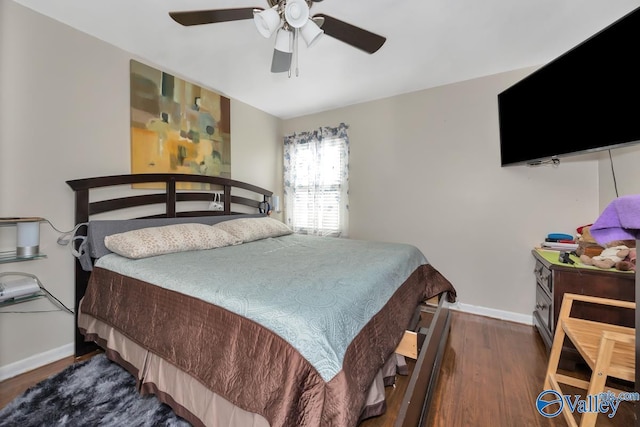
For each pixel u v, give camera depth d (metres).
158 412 1.36
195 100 2.78
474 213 2.76
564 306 1.51
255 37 2.07
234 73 2.63
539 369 1.80
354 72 2.61
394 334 1.32
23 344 1.76
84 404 1.42
